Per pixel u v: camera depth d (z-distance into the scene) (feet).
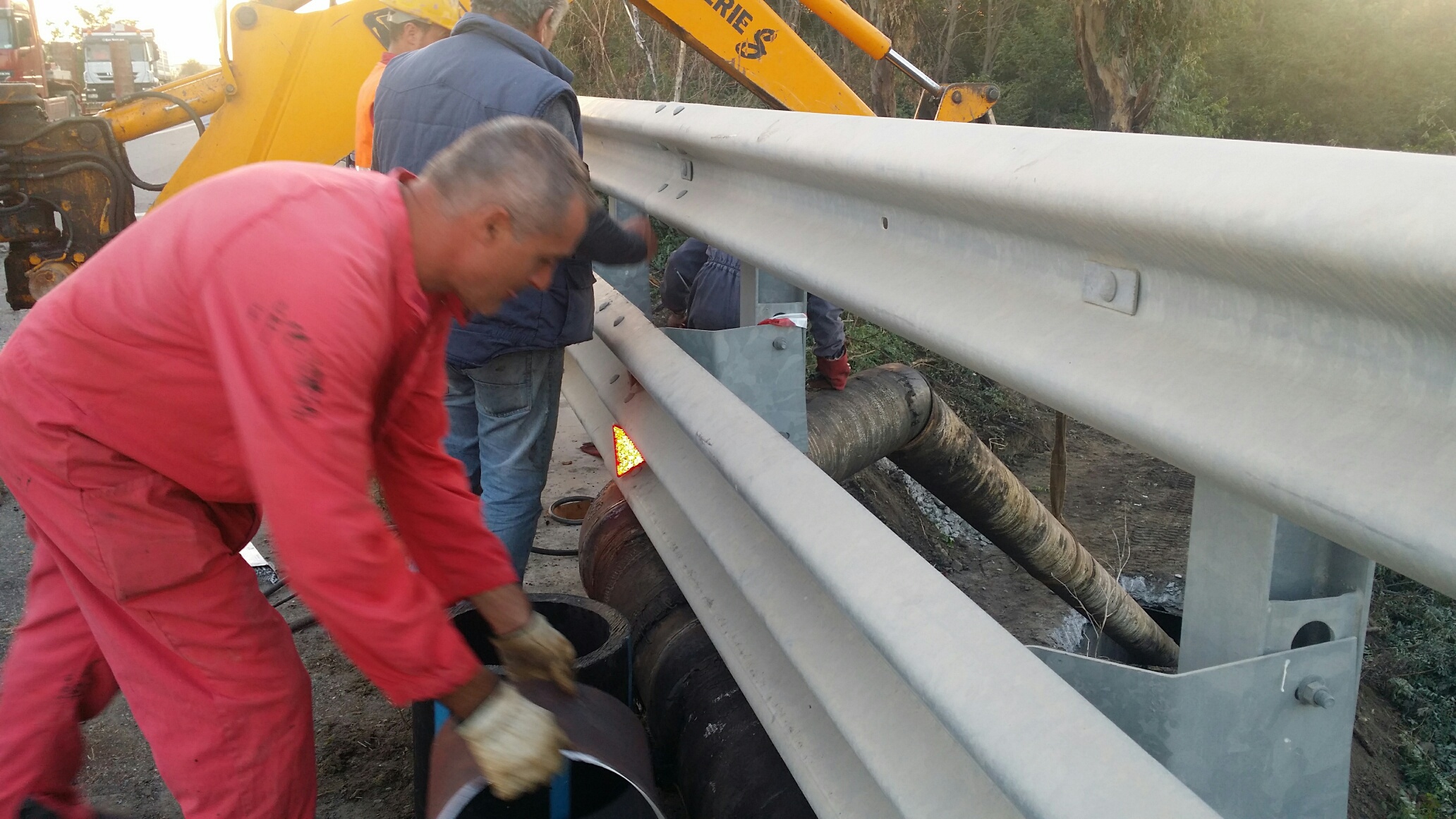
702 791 7.43
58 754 6.44
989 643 4.42
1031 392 4.40
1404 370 2.88
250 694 5.97
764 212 7.55
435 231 5.17
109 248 5.32
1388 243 2.62
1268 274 3.20
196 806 6.04
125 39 103.04
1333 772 4.59
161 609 5.75
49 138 19.67
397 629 4.79
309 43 17.95
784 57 17.22
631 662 8.39
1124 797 3.52
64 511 5.54
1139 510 36.09
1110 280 4.01
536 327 8.99
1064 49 79.15
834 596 5.31
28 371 5.36
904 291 5.44
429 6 11.88
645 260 9.82
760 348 9.03
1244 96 92.48
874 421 13.80
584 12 43.57
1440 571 2.62
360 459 4.70
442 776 5.98
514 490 9.72
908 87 70.23
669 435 9.18
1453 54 84.43
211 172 18.08
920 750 4.88
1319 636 4.56
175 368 5.20
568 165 5.22
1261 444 3.19
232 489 5.79
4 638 11.27
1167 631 30.60
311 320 4.48
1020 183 4.18
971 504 15.78
